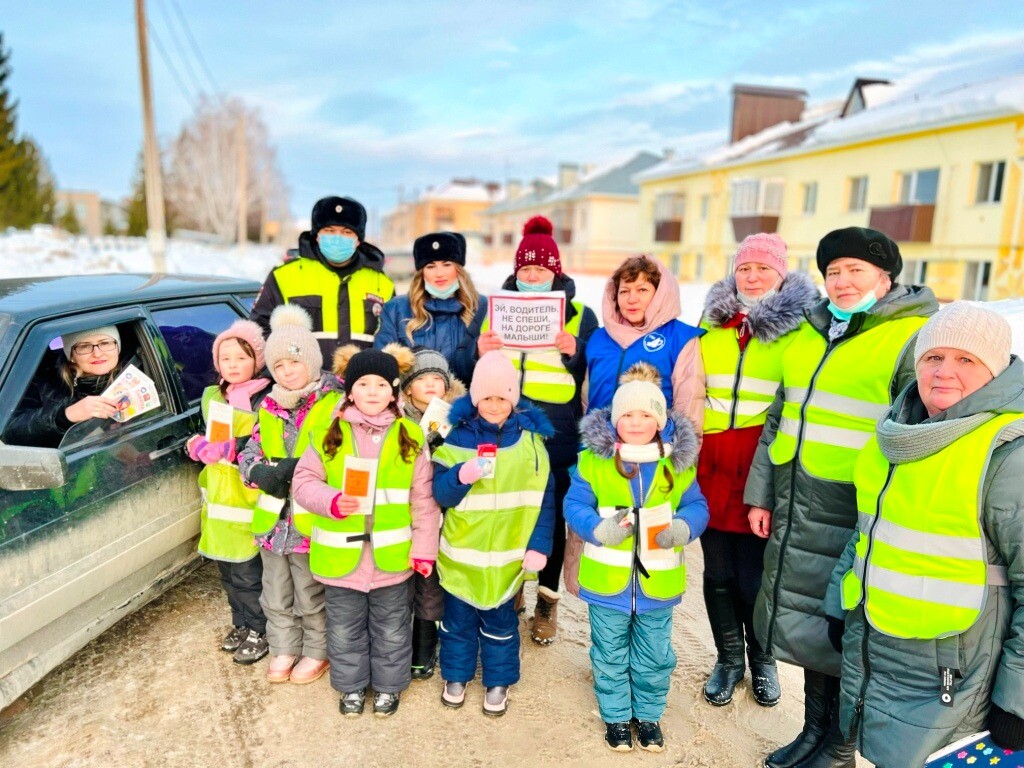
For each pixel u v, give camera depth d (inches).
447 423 107.4
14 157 1338.6
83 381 110.2
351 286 142.2
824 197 771.4
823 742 94.0
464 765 96.5
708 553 113.4
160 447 114.2
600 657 101.8
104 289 123.1
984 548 67.9
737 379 107.4
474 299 131.8
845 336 90.2
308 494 101.7
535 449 107.2
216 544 112.5
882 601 73.6
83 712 104.2
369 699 111.0
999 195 574.9
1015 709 65.3
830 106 1023.0
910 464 72.2
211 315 143.5
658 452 97.4
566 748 100.7
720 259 980.6
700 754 100.2
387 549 101.7
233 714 105.5
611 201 1497.3
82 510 97.2
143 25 540.4
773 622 95.6
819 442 90.5
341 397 110.0
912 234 636.1
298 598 112.8
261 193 1822.1
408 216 3326.8
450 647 109.3
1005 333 66.9
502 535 104.7
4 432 90.2
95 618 103.5
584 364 122.4
